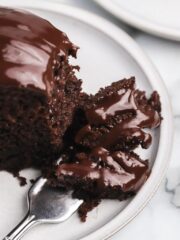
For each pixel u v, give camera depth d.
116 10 0.36
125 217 0.29
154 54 0.36
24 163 0.31
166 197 0.31
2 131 0.30
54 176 0.30
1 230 0.29
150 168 0.30
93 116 0.31
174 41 0.37
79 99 0.32
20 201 0.30
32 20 0.30
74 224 0.29
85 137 0.31
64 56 0.29
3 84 0.28
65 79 0.30
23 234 0.28
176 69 0.36
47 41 0.29
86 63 0.34
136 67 0.34
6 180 0.31
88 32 0.35
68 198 0.29
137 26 0.36
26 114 0.29
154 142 0.31
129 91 0.32
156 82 0.33
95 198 0.30
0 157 0.31
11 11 0.30
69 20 0.36
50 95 0.28
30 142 0.30
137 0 0.37
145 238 0.30
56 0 0.38
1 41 0.28
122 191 0.29
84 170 0.29
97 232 0.28
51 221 0.29
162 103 0.32
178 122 0.34
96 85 0.34
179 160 0.32
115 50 0.35
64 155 0.31
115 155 0.30
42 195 0.29
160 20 0.37
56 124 0.30
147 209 0.31
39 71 0.28
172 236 0.30
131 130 0.30
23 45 0.28
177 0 0.37
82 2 0.38
